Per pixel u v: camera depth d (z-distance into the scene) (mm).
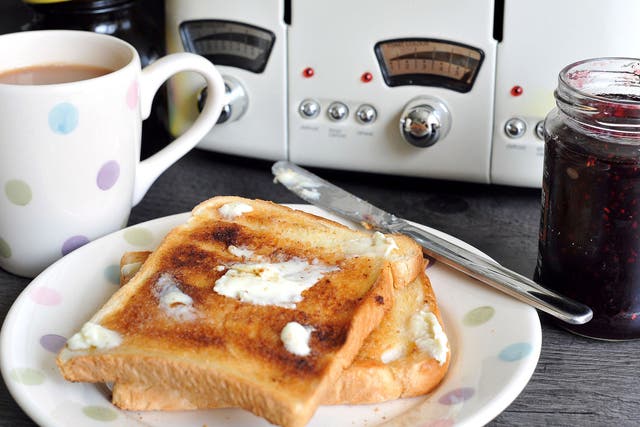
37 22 828
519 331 649
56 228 712
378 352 630
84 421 598
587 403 638
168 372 600
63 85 672
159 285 651
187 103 833
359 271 662
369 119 801
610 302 666
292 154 830
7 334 645
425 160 803
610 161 640
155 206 807
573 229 664
